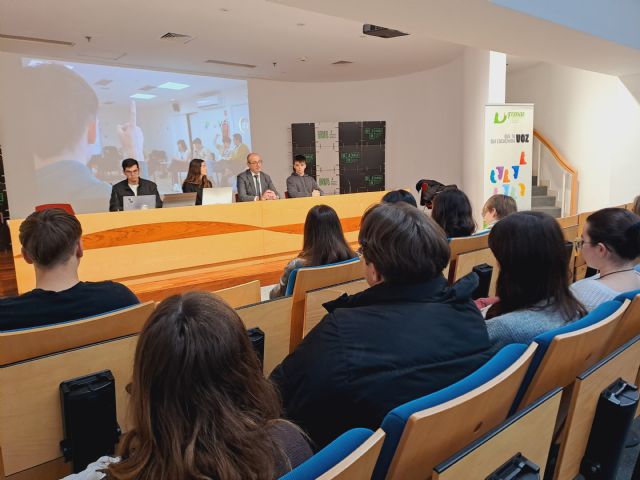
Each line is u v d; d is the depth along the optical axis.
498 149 6.20
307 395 0.91
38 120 6.49
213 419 0.57
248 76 8.16
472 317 1.05
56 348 1.31
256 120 8.58
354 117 9.23
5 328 1.42
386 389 0.88
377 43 6.36
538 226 1.30
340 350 0.90
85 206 6.95
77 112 6.78
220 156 8.23
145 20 5.00
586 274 3.44
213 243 4.09
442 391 0.81
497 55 6.24
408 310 0.99
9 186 6.36
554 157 7.80
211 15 4.95
